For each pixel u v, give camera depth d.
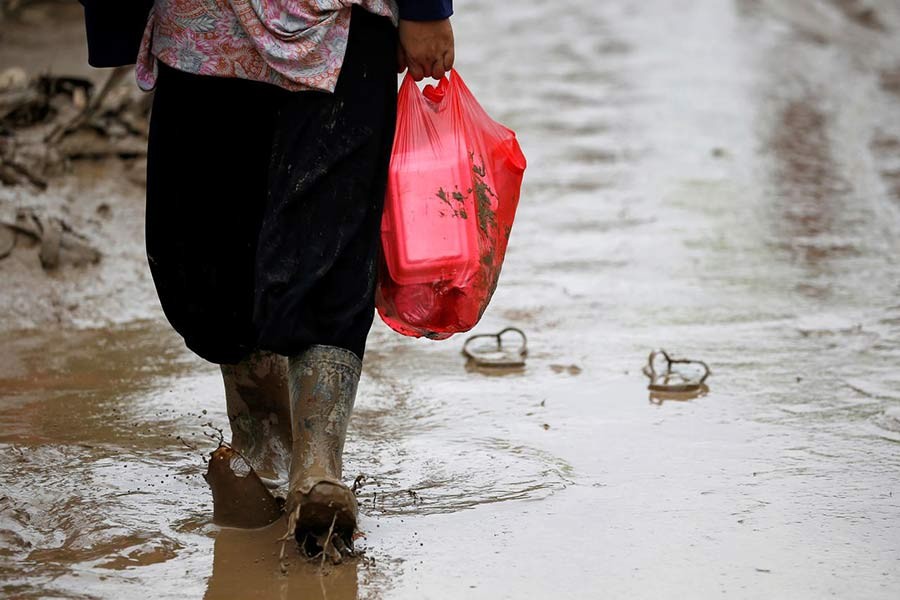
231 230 9.32
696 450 10.98
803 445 11.09
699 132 28.53
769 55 40.09
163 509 9.58
